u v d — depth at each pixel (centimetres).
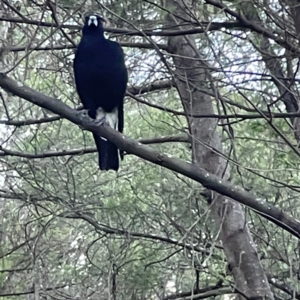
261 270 711
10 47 544
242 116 545
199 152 720
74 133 825
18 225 829
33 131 787
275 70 623
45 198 709
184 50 669
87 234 806
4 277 759
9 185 753
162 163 486
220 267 721
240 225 718
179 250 720
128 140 486
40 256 695
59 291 722
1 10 618
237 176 741
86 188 756
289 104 657
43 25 579
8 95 689
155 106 637
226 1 579
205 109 725
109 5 610
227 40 627
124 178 765
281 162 559
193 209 727
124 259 723
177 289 725
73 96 720
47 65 709
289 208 735
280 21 552
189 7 557
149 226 731
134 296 733
